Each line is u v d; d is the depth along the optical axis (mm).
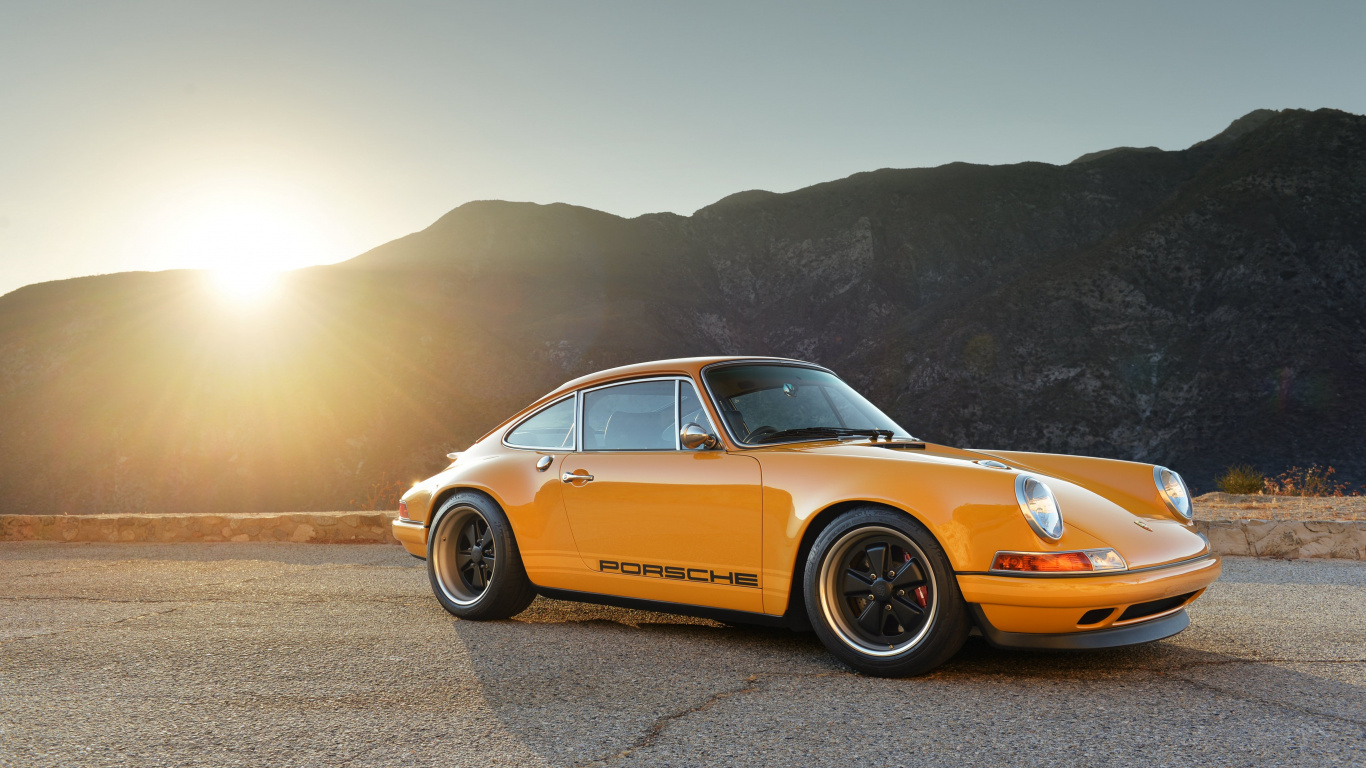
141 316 104688
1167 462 77250
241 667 3660
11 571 6789
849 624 3518
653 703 3090
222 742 2715
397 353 103188
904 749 2582
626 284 138375
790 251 153875
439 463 84188
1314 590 5340
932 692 3164
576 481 4352
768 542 3672
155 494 81688
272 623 4617
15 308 115438
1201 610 4703
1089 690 3170
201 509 79812
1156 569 3232
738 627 4426
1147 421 83688
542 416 4824
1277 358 82375
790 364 4645
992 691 3168
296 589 5738
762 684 3316
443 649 3979
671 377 4289
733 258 156500
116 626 4562
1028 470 3834
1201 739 2641
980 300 107312
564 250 150000
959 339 100750
